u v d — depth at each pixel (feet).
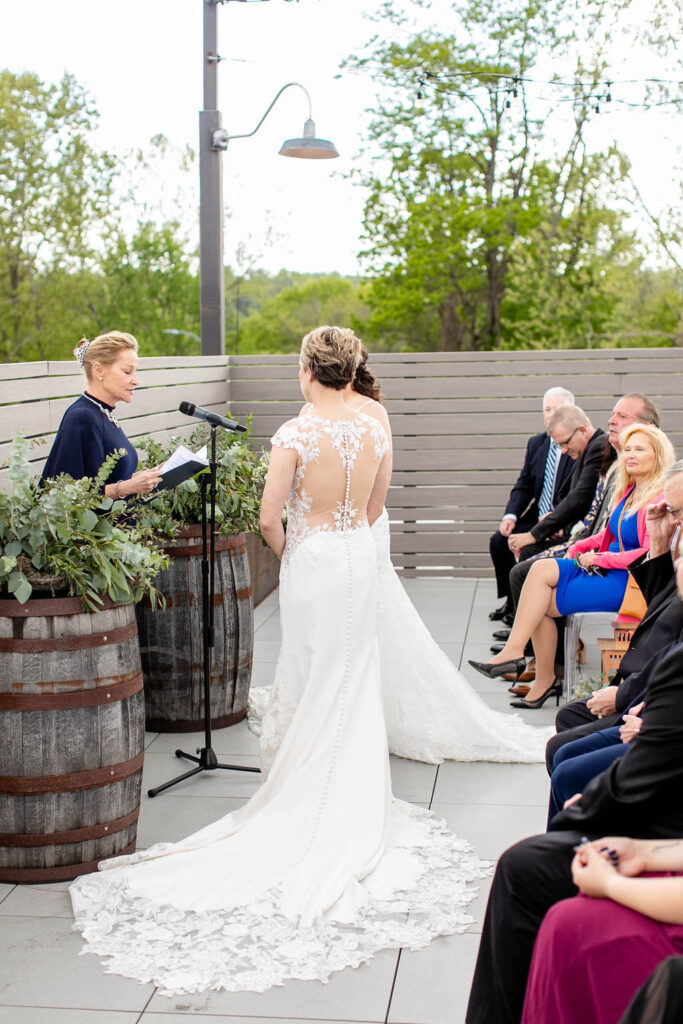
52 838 10.21
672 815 6.81
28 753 10.00
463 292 75.56
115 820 10.49
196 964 8.79
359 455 11.12
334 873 10.21
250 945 9.10
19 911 9.78
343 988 8.45
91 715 10.14
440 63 54.49
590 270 71.97
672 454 14.93
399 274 72.79
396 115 62.54
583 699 11.43
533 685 16.24
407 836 11.23
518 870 7.03
